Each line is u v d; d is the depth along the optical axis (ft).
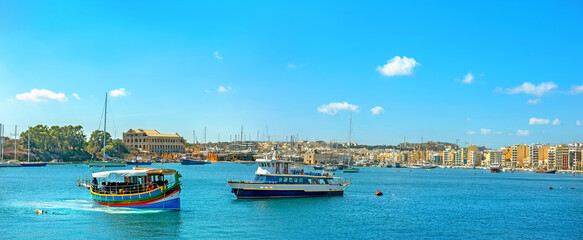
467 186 602.03
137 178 269.44
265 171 337.72
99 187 281.33
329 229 235.40
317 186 356.38
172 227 227.81
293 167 359.05
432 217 284.00
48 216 249.34
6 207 281.54
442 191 499.10
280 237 214.48
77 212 260.83
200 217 256.93
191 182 547.90
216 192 400.47
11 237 202.90
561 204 373.61
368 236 222.07
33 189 406.41
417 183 650.43
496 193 483.51
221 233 218.59
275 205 306.55
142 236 208.44
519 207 346.74
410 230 239.09
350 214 283.38
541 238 226.99
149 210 266.77
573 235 235.40
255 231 225.35
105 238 203.62
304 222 251.60
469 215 296.51
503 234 234.99
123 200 270.67
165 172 268.00
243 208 291.38
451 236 227.20
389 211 304.30
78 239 200.85
